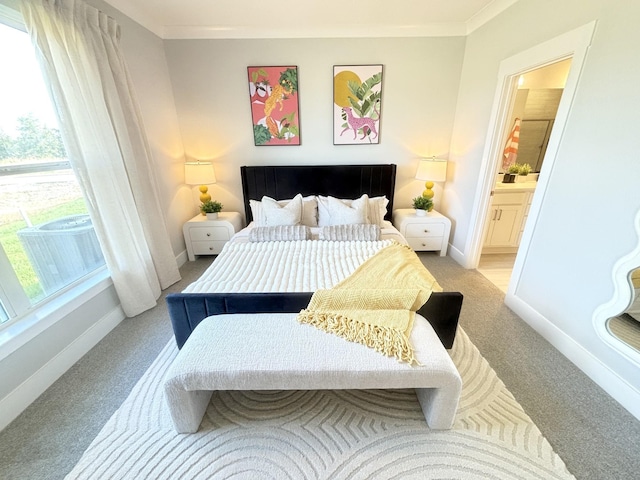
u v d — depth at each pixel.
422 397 1.41
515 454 1.21
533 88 3.08
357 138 3.24
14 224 1.56
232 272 1.91
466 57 2.90
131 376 1.66
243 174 3.25
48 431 1.34
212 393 1.53
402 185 3.46
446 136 3.26
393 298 1.53
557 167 1.80
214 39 2.87
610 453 1.22
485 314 2.22
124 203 2.11
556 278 1.84
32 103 1.65
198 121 3.16
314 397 1.51
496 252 3.40
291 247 2.33
